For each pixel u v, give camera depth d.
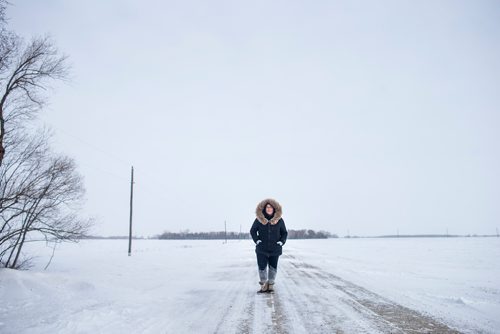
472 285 8.96
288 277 10.87
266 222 7.91
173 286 9.14
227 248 41.69
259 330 4.72
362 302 6.60
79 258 21.61
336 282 9.62
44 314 5.72
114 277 10.90
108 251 33.91
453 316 5.42
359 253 27.97
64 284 8.15
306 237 182.50
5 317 5.53
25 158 11.23
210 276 11.57
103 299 7.16
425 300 6.80
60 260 19.34
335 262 17.69
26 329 4.83
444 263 16.84
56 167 11.77
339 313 5.66
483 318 5.29
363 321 5.12
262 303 6.60
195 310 6.05
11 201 10.78
